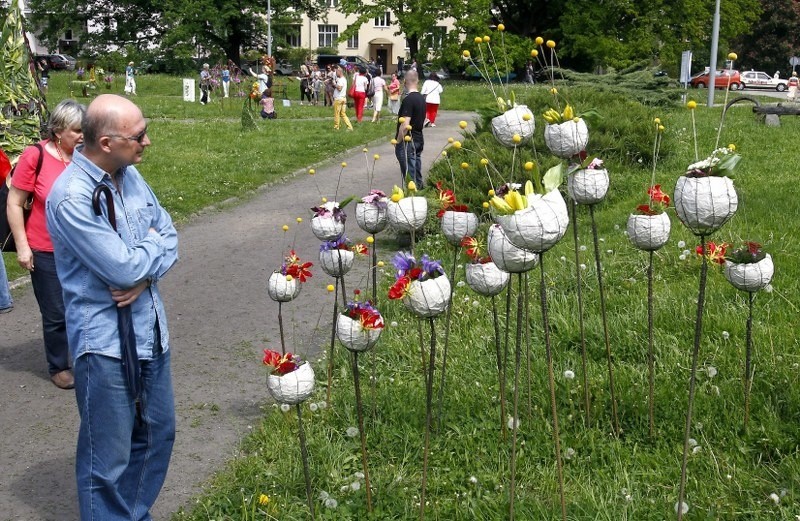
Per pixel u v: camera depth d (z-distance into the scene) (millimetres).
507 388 4863
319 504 3902
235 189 12695
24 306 7297
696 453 4090
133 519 3494
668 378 4809
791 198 9055
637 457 4141
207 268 8469
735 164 3256
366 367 5422
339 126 21562
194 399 5266
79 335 3260
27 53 8680
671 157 12461
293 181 13727
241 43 54625
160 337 3439
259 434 4684
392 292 3326
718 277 6246
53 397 5402
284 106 31672
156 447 3541
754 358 4883
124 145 3176
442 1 39375
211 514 3900
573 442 4289
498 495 3871
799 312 5516
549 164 9406
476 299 6316
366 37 70250
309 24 68438
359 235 9578
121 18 53000
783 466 3902
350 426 4629
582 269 6754
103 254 3125
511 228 2904
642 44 39125
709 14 39750
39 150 5320
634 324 5523
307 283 7820
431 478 4082
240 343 6262
